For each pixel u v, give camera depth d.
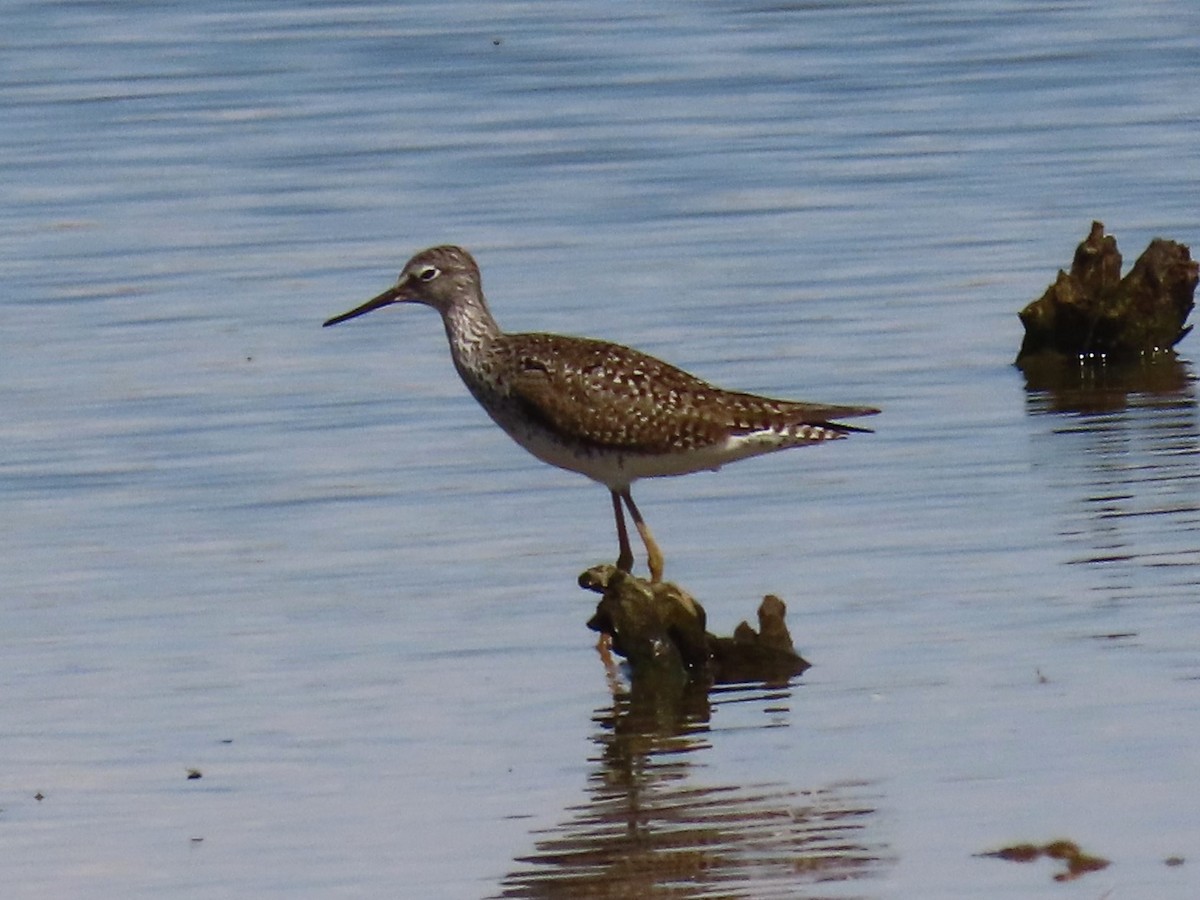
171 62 30.30
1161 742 11.22
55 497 16.27
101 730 12.12
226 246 22.84
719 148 25.98
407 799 11.09
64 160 26.00
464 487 16.31
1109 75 28.62
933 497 15.66
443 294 14.91
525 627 13.59
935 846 10.19
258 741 11.93
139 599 14.20
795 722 11.92
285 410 18.12
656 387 14.17
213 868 10.31
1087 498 15.43
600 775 11.30
